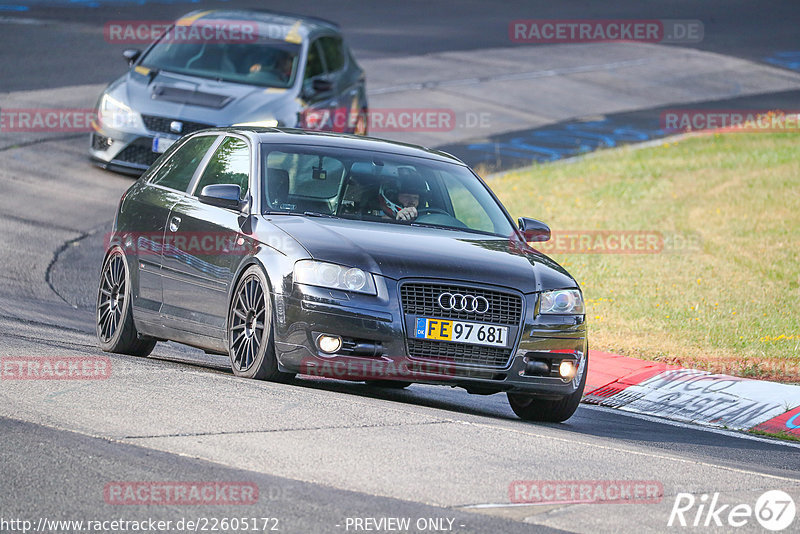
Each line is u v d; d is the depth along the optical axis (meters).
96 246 50.97
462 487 19.67
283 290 26.84
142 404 23.34
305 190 29.86
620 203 68.31
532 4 146.50
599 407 35.66
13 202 55.25
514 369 27.61
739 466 25.83
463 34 124.50
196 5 119.56
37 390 23.95
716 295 49.91
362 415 24.12
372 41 115.31
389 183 30.84
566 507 19.09
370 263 26.88
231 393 24.92
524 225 32.06
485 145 82.62
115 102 60.41
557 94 102.31
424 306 26.84
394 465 20.55
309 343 26.47
